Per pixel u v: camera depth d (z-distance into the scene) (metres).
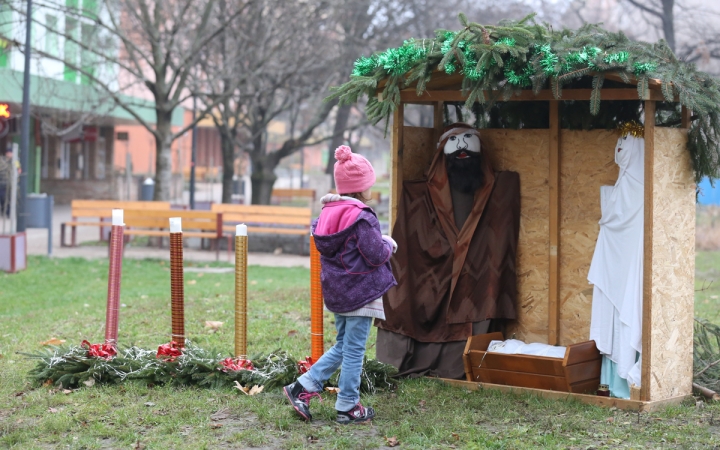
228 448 4.51
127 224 15.66
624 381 5.55
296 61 20.95
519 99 5.78
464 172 6.09
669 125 6.09
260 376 5.73
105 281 12.46
